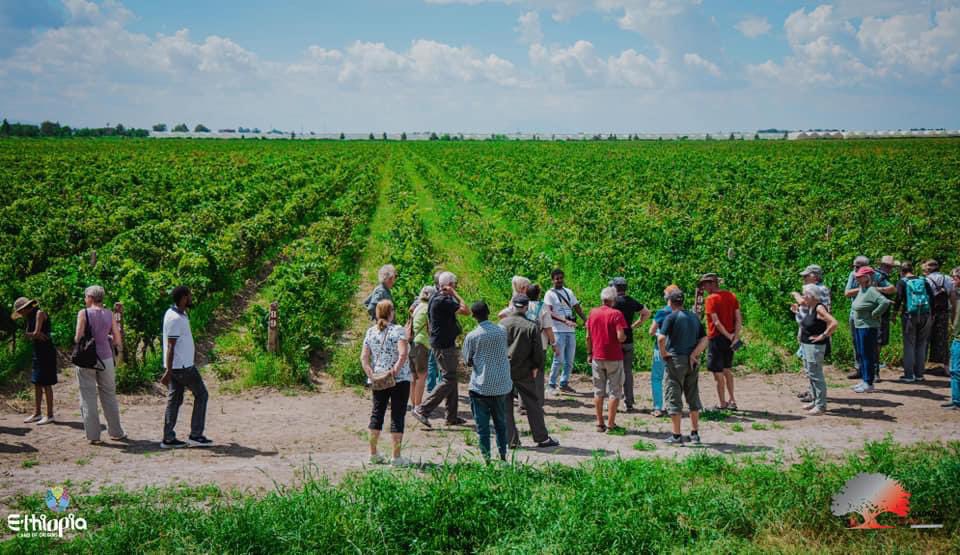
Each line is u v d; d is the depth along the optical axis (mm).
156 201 31328
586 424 9961
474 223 27234
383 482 6734
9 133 146375
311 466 7934
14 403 10359
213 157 71312
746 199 34031
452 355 9641
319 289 16297
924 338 11758
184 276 15195
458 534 6223
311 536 5984
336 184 43062
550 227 27672
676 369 8664
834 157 67188
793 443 8805
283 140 151625
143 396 10930
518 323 8625
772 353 13203
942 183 39219
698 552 5984
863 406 10539
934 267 12289
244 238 20250
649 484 6867
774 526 6391
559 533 6094
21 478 7410
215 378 11945
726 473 7508
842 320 15141
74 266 16484
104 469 7785
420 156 83688
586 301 17047
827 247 20172
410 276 16656
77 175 42562
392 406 7965
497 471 7285
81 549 5824
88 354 8469
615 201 34156
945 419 9812
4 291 13562
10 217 24859
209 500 6887
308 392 11422
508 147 111188
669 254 21281
